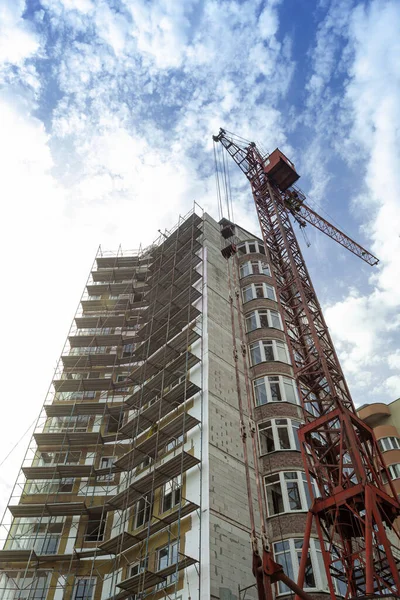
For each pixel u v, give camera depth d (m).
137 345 44.47
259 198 45.47
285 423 31.41
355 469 23.14
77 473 34.81
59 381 40.91
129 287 50.91
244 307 40.50
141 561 27.98
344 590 25.52
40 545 32.12
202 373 33.16
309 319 32.69
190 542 25.36
